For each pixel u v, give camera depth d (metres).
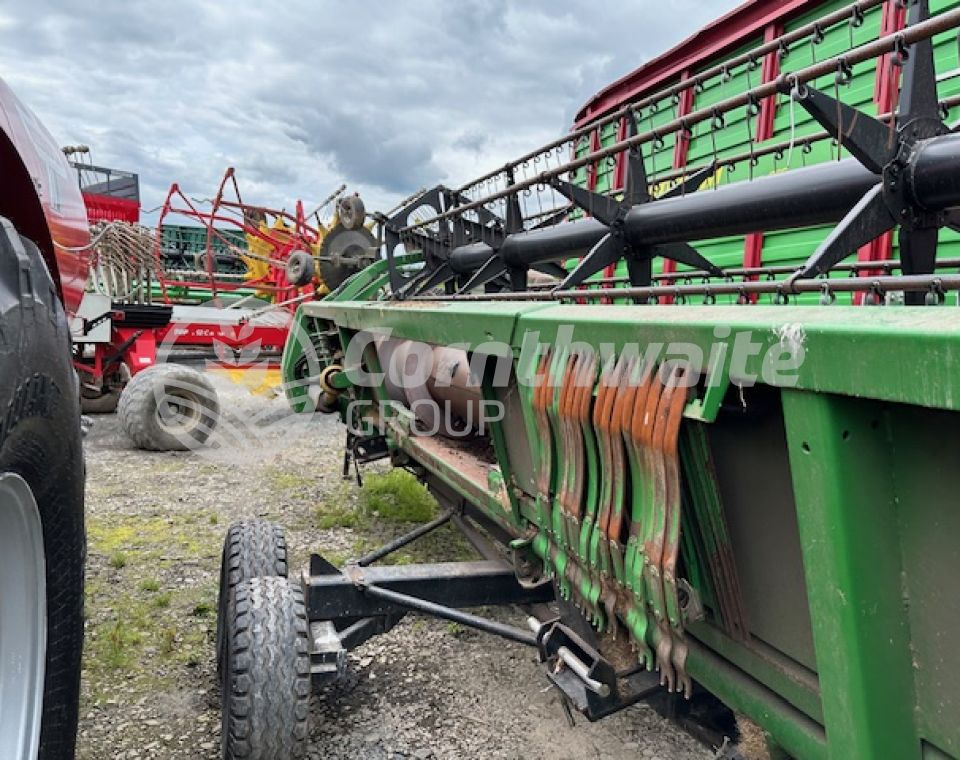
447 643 3.34
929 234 1.80
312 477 6.26
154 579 4.00
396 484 5.73
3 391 1.41
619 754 2.55
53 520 1.70
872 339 1.06
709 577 1.82
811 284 1.56
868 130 1.70
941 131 1.81
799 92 1.70
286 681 2.18
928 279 1.29
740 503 1.68
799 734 1.54
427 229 4.49
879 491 1.20
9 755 1.60
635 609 1.84
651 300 2.87
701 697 2.07
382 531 4.91
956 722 1.19
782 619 1.63
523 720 2.76
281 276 12.47
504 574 2.90
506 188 3.23
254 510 5.33
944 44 3.02
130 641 3.29
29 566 1.66
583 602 2.15
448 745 2.61
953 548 1.14
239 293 14.25
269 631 2.24
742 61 2.13
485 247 4.06
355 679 3.04
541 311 2.21
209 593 3.84
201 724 2.72
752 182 2.40
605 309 1.98
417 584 2.79
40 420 1.57
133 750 2.57
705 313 1.54
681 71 4.41
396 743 2.62
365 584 2.71
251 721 2.14
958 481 1.11
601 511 1.87
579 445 1.95
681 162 4.35
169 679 3.02
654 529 1.65
